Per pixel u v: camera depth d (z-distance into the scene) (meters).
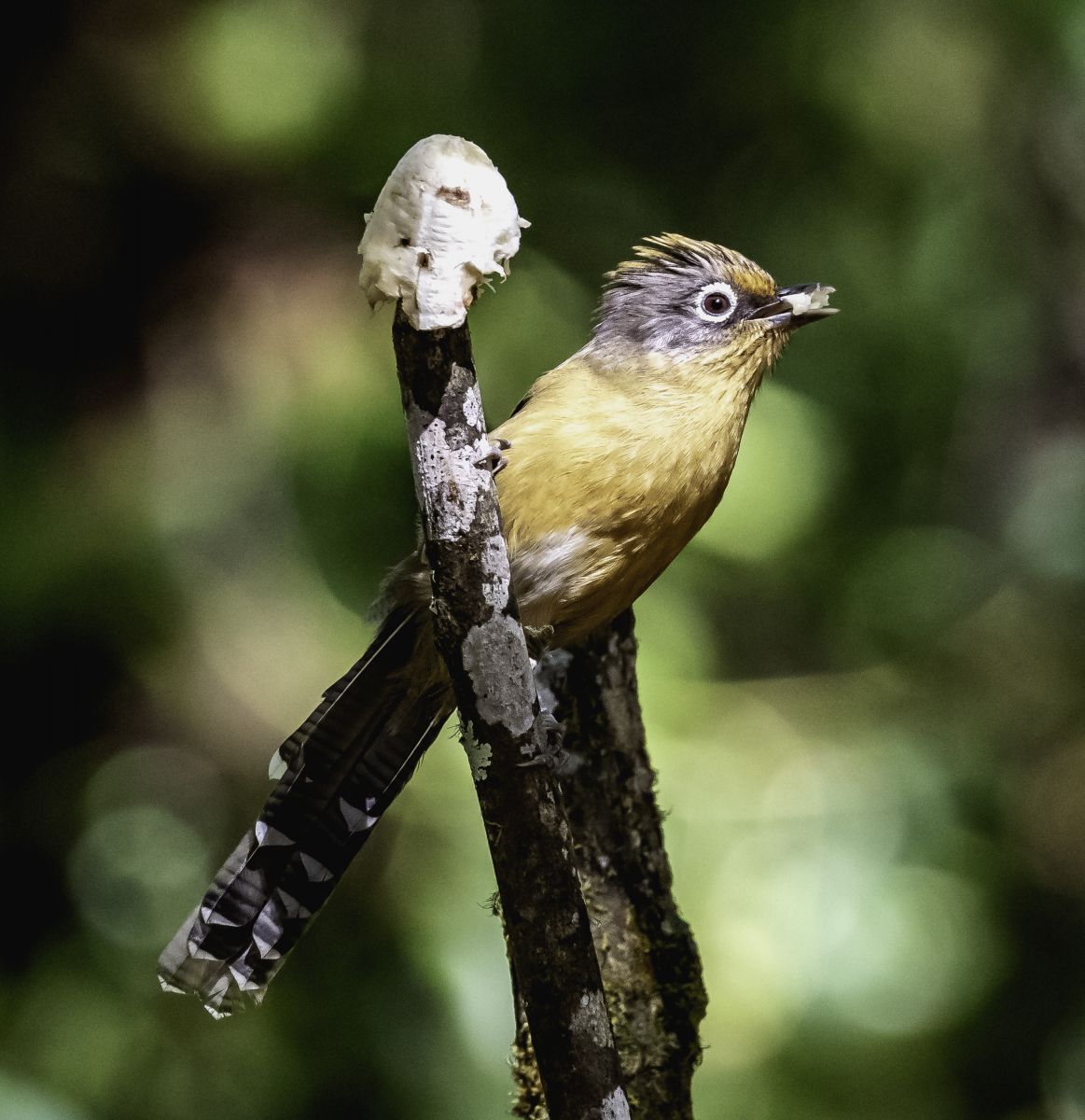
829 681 12.54
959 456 13.95
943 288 13.05
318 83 12.05
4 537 11.05
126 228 11.85
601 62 12.38
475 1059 10.41
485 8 12.43
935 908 11.35
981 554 13.83
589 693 7.26
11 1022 10.73
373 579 11.25
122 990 10.88
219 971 7.17
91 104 11.95
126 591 11.17
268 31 12.12
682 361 7.85
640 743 7.33
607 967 7.07
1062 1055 11.70
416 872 10.74
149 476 11.39
